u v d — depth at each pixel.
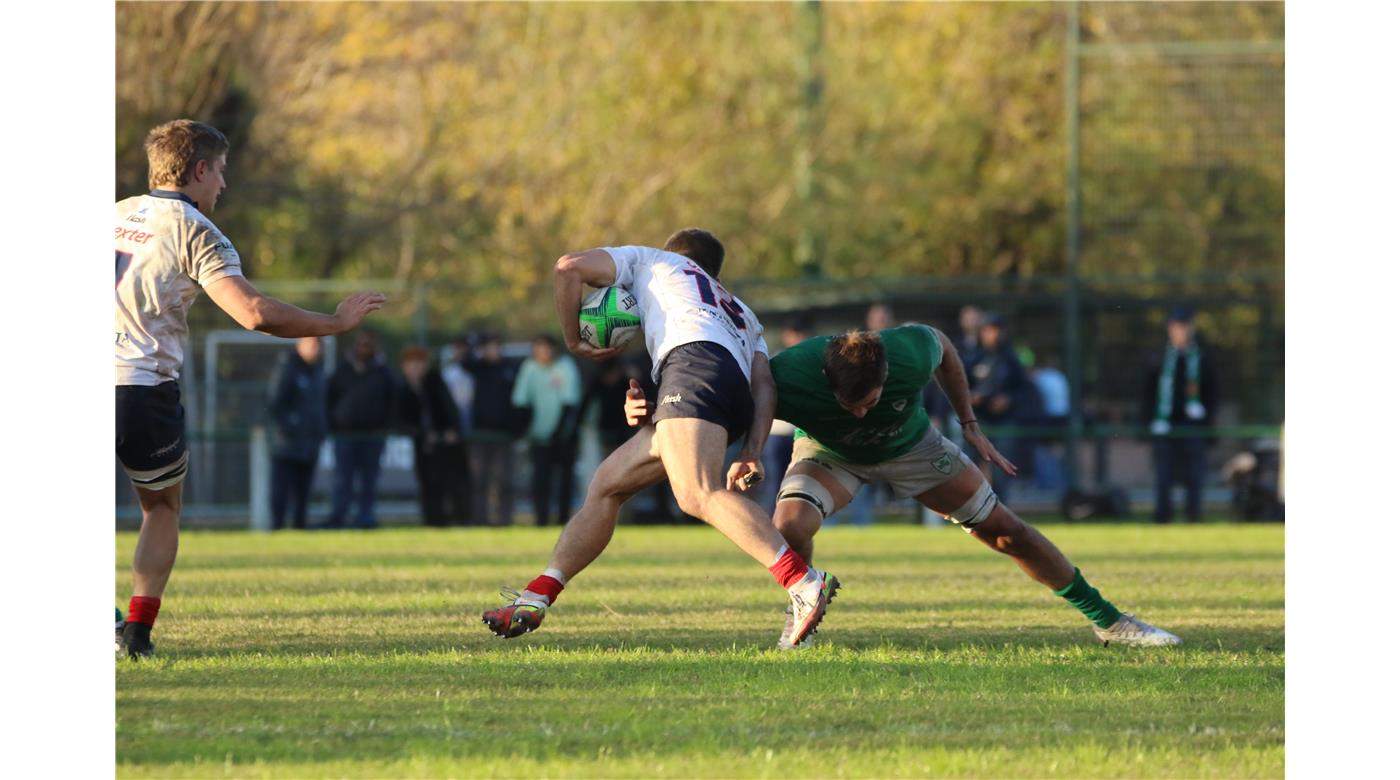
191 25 74.81
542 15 97.31
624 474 19.47
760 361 19.47
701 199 98.06
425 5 88.12
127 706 15.74
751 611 25.09
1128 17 76.88
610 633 21.95
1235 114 76.50
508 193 94.75
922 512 60.28
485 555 39.97
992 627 22.94
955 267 101.56
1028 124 100.88
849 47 99.62
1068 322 67.88
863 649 20.19
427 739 14.16
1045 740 14.30
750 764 13.28
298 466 54.81
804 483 20.30
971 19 100.25
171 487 19.50
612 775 12.91
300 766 13.13
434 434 56.69
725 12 99.19
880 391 18.97
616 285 19.61
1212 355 60.72
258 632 22.00
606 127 97.44
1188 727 14.95
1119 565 36.19
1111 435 60.53
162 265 18.88
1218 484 67.50
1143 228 77.56
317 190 86.88
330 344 67.00
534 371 57.31
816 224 95.56
